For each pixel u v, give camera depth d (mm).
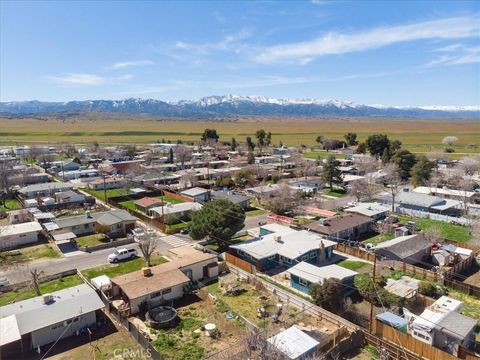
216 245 55250
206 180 105312
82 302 34812
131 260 50219
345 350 30359
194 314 36500
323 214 69500
